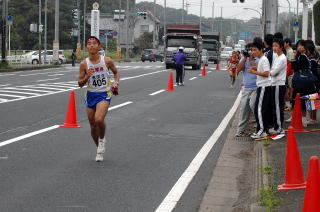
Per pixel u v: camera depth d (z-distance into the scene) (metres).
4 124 20.08
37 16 118.94
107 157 15.00
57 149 15.79
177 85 41.59
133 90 36.06
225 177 13.32
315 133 18.28
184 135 19.11
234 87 40.97
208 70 70.62
